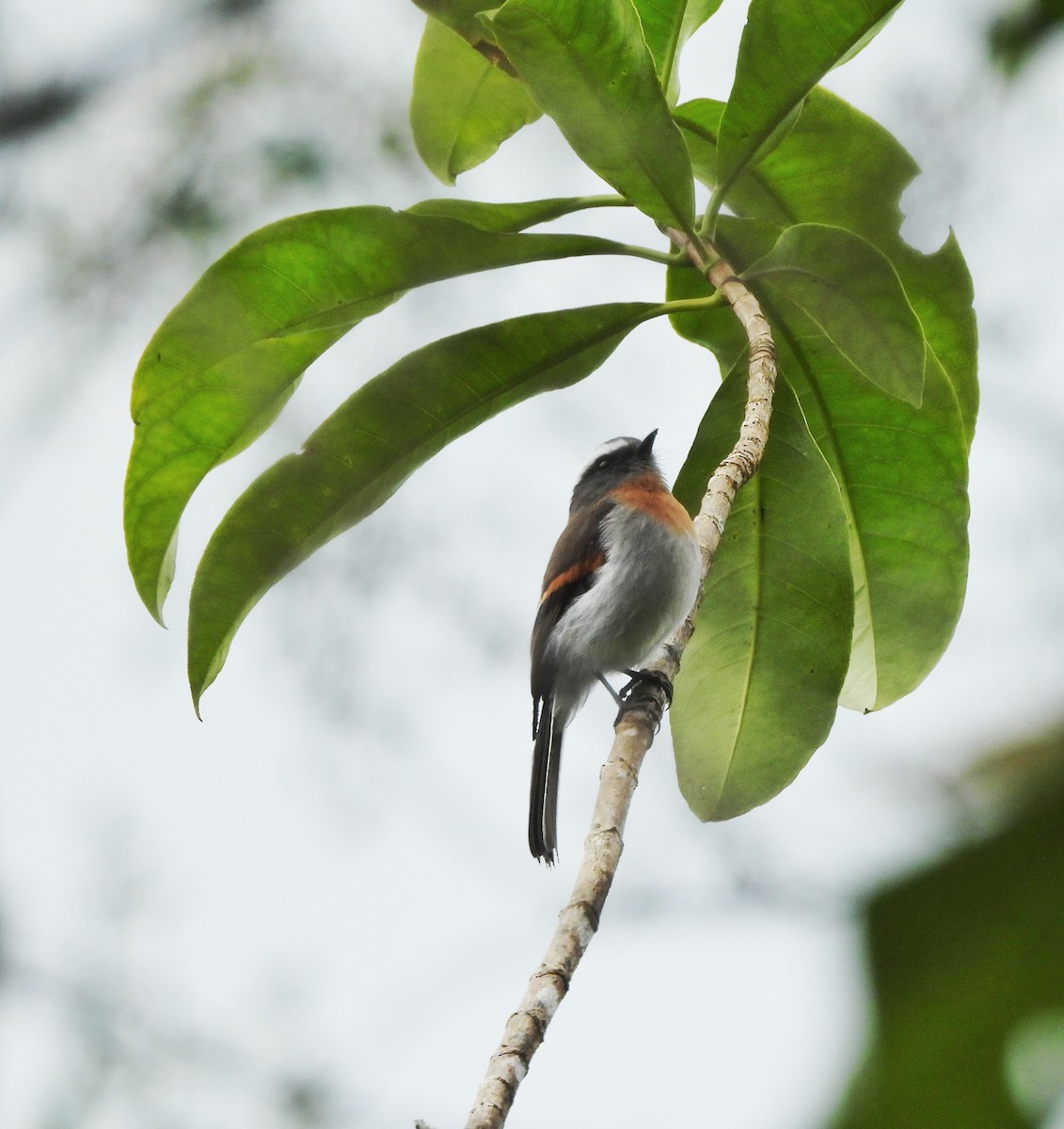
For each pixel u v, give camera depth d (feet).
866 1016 3.56
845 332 21.91
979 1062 3.46
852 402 25.08
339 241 22.38
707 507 21.25
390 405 23.94
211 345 22.75
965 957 3.52
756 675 24.36
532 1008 12.61
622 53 20.11
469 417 24.54
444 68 27.76
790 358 25.20
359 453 23.93
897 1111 3.45
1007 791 3.65
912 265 25.18
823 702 23.94
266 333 22.88
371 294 23.07
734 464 21.62
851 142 24.91
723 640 24.59
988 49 5.96
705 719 24.45
